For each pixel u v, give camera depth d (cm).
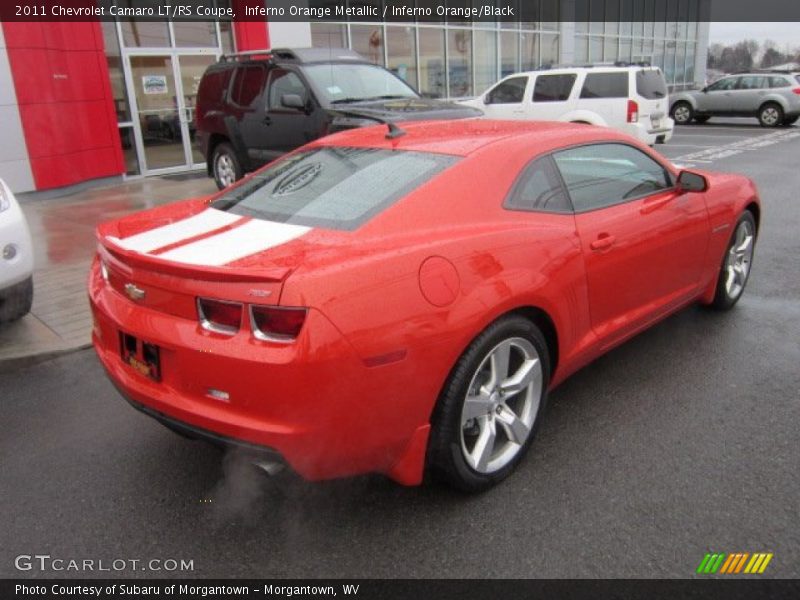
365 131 410
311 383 245
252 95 978
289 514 302
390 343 258
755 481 314
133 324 283
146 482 329
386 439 268
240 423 255
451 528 289
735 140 1798
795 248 704
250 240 292
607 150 391
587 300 351
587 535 282
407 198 302
